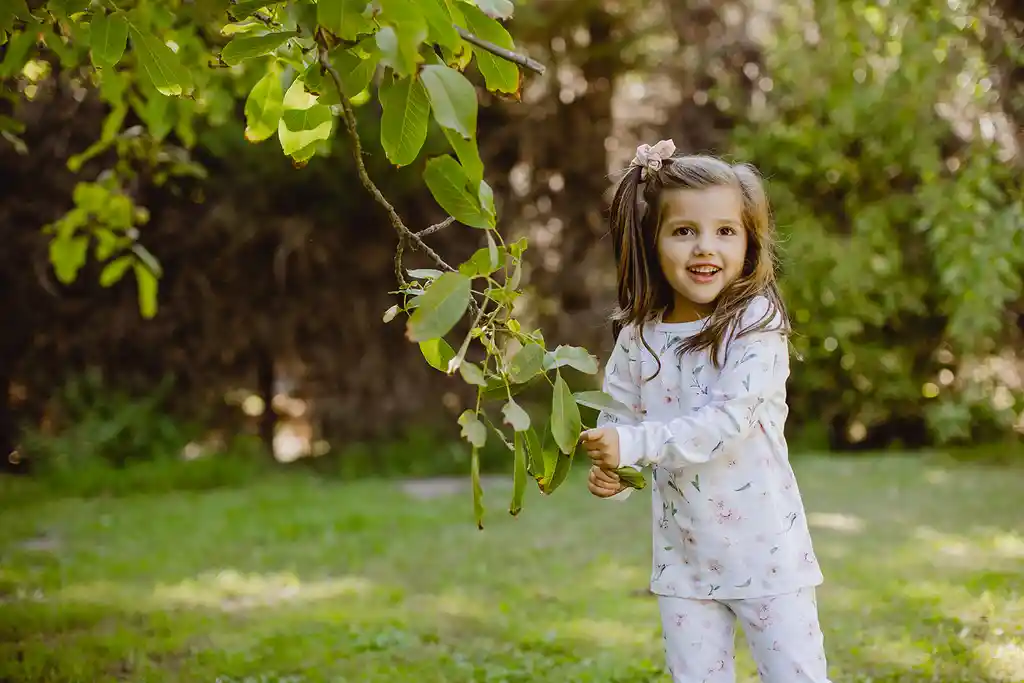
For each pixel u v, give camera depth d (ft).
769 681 7.72
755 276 7.95
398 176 29.91
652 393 8.10
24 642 12.29
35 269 30.07
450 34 5.63
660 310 8.24
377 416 32.78
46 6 8.44
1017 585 14.05
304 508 23.66
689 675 7.83
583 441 7.27
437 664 11.29
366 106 28.60
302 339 32.78
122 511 23.56
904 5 13.99
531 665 11.10
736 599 7.73
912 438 33.68
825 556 16.58
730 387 7.59
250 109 8.26
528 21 30.53
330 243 31.71
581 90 32.78
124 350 31.73
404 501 24.62
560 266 32.96
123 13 7.54
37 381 31.27
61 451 29.14
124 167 14.23
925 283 31.37
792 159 31.40
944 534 18.26
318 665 11.32
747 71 32.91
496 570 16.61
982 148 17.20
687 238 7.81
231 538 20.01
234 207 30.53
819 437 32.40
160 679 10.80
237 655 11.57
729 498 7.74
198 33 11.13
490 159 32.71
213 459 29.45
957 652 10.84
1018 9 13.85
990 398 31.83
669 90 33.50
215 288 31.91
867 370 31.86
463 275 5.58
